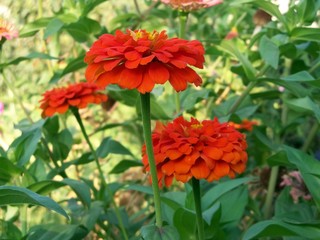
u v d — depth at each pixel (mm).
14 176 426
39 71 752
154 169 299
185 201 390
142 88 271
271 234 352
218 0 458
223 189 399
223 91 686
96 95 444
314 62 525
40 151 497
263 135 519
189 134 305
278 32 511
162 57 264
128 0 797
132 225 503
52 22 495
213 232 385
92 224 436
